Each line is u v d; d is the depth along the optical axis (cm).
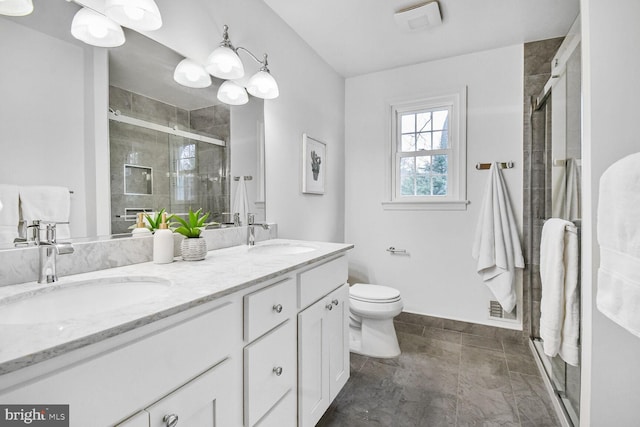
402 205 277
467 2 184
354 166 298
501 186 235
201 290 80
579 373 131
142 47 121
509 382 182
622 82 109
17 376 47
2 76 84
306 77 233
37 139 91
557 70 167
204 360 78
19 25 87
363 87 293
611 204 88
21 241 88
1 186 84
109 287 92
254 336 96
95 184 106
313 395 130
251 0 175
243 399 92
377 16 199
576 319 132
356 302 213
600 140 111
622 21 109
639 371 105
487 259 232
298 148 222
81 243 99
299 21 205
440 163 270
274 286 106
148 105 124
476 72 248
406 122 285
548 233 150
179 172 137
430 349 225
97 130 107
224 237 158
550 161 195
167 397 68
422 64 268
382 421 149
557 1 183
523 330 234
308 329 126
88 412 54
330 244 170
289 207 212
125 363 60
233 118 165
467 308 254
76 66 101
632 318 79
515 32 217
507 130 238
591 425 111
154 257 115
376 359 211
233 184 166
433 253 266
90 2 104
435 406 160
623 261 83
